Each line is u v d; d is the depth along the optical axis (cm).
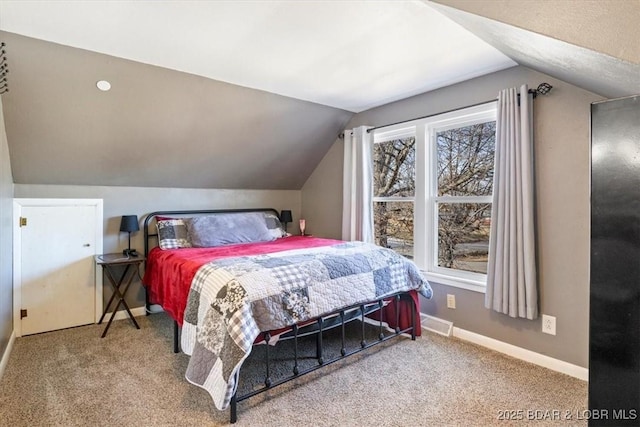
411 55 240
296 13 186
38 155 285
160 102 291
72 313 320
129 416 187
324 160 442
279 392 210
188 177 379
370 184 367
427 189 325
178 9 183
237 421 183
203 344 189
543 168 240
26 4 179
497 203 257
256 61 253
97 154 307
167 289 272
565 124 229
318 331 228
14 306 290
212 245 338
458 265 306
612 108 109
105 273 337
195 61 254
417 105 330
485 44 221
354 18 191
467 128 298
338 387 216
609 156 110
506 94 249
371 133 370
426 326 313
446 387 215
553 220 236
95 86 258
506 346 262
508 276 249
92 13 187
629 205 107
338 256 258
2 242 246
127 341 288
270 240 381
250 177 423
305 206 478
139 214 360
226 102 317
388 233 372
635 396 108
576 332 228
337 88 313
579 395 206
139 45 227
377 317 317
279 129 373
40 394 207
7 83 233
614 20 101
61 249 314
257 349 272
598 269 113
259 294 195
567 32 110
